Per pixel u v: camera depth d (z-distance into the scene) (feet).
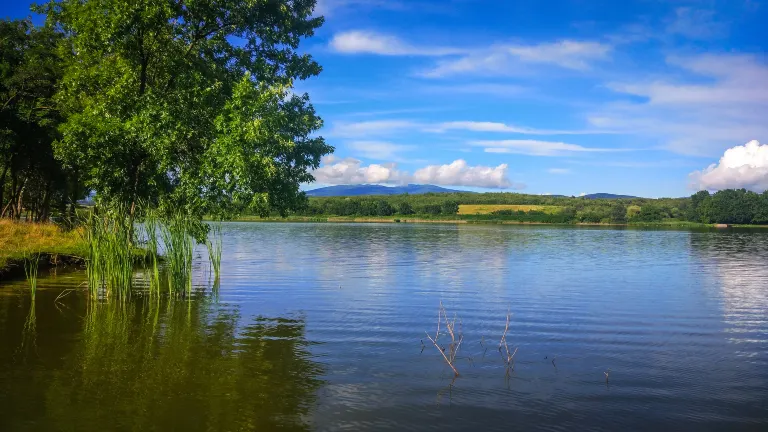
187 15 74.84
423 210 470.80
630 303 54.34
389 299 55.52
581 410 25.76
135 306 49.32
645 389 28.76
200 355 33.96
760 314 49.01
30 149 111.86
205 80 71.67
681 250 137.90
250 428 23.39
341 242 151.53
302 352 35.09
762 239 205.77
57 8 78.02
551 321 45.70
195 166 68.69
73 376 29.58
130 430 22.90
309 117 77.20
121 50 71.72
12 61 104.68
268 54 84.69
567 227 353.72
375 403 26.43
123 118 70.03
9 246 71.26
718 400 27.14
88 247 53.01
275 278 70.95
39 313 44.88
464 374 31.01
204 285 63.82
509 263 95.76
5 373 29.81
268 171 62.28
